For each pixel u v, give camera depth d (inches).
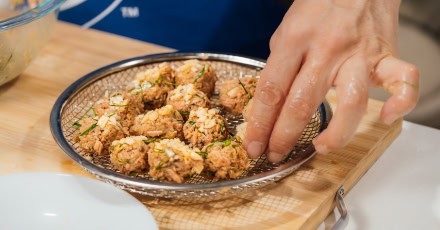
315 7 20.4
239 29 34.1
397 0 21.5
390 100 18.7
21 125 25.2
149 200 21.4
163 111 23.8
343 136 19.2
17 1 27.4
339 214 22.2
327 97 26.9
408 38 31.3
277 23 32.7
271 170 20.7
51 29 28.1
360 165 23.3
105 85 26.7
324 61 19.7
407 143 25.4
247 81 25.7
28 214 19.9
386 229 21.4
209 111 23.8
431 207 22.3
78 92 25.1
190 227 20.4
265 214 20.9
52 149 24.0
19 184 20.5
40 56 30.1
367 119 25.5
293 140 20.5
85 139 22.8
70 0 37.2
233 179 21.5
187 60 27.5
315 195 21.6
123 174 22.0
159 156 21.2
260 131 20.9
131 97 24.7
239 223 20.6
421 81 31.7
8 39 25.6
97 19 37.3
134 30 36.8
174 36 36.0
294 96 19.8
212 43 35.2
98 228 19.5
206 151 21.8
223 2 33.6
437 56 30.9
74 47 31.0
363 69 19.2
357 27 20.1
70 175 20.6
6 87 27.6
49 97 27.1
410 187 23.1
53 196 20.2
